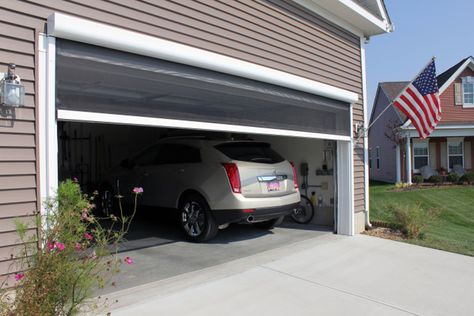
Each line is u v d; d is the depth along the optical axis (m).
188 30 4.89
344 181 7.93
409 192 17.33
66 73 3.64
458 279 5.46
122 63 4.09
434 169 22.05
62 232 3.03
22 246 3.23
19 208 3.32
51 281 2.82
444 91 21.34
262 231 7.89
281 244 6.87
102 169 12.12
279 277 5.17
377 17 8.19
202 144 6.87
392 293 4.84
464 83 21.22
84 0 3.90
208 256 5.97
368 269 5.72
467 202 14.59
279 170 6.91
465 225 10.70
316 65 7.10
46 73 3.51
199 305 4.20
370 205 13.82
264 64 5.97
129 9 4.29
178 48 4.51
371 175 29.28
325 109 7.20
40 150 3.44
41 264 2.84
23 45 3.41
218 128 5.06
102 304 4.06
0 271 3.21
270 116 5.90
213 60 4.89
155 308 4.07
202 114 4.87
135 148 11.95
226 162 6.41
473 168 21.92
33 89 3.43
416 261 6.23
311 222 8.70
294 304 4.37
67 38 3.65
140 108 4.21
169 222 8.49
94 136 11.99
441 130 20.80
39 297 2.76
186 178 6.86
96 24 3.83
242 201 6.23
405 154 22.33
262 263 5.70
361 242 7.28
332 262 5.96
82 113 3.72
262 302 4.37
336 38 7.70
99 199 8.98
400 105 7.89
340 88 7.74
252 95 5.61
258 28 5.91
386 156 25.55
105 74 3.94
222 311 4.09
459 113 21.27
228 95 5.25
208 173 6.55
